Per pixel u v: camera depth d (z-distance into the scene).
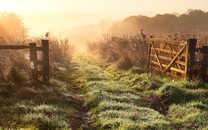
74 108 10.09
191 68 13.78
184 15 63.91
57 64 18.31
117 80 15.34
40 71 12.11
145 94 12.34
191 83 12.77
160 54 16.69
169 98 11.04
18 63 12.75
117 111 9.26
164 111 10.24
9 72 11.56
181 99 10.96
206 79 13.58
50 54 16.91
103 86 12.73
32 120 7.88
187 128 8.51
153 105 10.80
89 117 9.38
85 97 11.61
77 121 8.84
